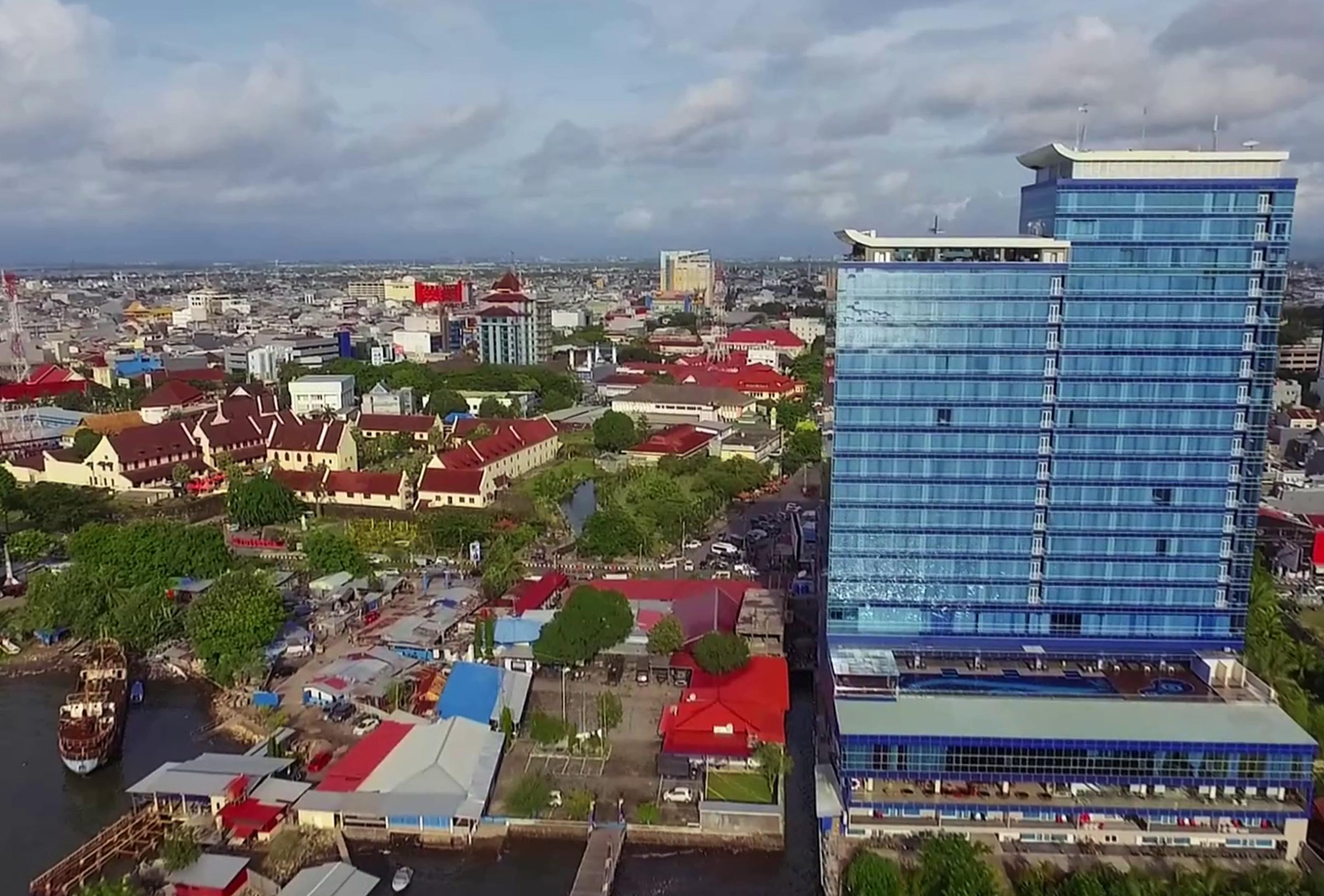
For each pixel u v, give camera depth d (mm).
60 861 121188
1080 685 137375
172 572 199375
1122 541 140750
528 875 120188
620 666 171000
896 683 135375
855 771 124250
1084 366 136750
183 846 115875
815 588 199250
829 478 146500
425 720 149500
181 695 165375
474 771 134000
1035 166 148125
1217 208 132000
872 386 138875
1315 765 134625
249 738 149875
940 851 113125
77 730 142750
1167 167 132875
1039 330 136250
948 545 142500
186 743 149500
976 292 135750
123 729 151500
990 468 140250
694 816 129375
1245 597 140875
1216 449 137625
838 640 145500
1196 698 133375
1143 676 140750
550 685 165625
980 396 138375
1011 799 123500
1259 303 133875
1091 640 143375
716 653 154375
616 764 141000
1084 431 138375
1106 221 133750
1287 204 131125
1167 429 137500
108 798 135875
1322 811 125312
